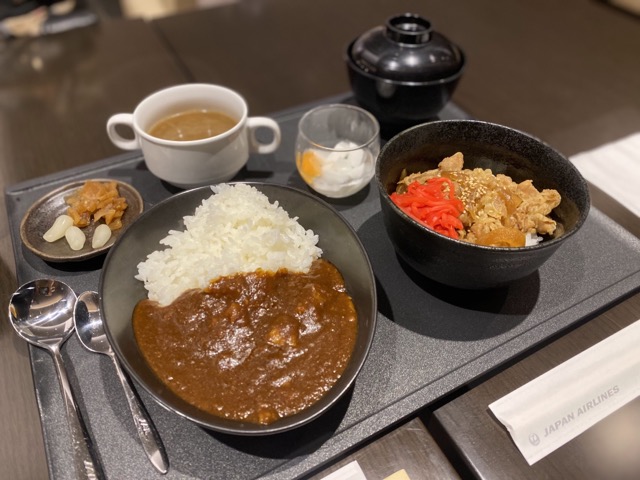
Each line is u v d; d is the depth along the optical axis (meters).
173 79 0.62
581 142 0.59
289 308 0.31
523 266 0.29
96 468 0.26
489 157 0.37
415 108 0.45
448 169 0.36
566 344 0.33
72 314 0.33
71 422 0.27
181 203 0.35
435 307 0.34
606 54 0.73
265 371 0.28
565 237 0.28
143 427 0.27
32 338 0.32
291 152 0.47
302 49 0.70
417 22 0.46
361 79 0.45
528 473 0.27
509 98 0.65
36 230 0.37
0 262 0.38
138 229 0.33
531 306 0.34
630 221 0.43
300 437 0.27
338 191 0.40
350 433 0.28
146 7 1.10
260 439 0.27
